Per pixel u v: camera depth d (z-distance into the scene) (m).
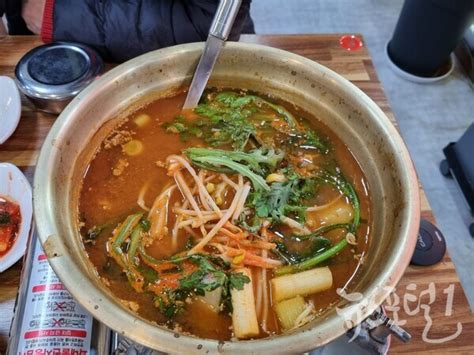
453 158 0.78
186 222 0.36
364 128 0.40
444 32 0.82
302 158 0.41
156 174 0.40
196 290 0.34
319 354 0.36
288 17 1.03
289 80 0.43
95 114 0.39
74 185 0.37
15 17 0.61
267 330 0.33
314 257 0.35
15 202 0.44
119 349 0.35
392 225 0.34
